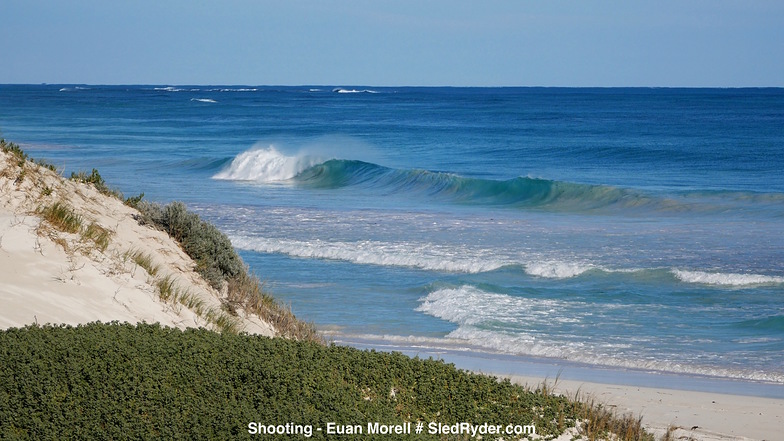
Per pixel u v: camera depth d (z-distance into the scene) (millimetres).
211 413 24969
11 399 23703
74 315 33750
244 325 41562
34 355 26281
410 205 130125
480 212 121812
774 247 90500
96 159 192000
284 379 28062
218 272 45969
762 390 48250
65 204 43062
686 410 43719
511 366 52062
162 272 42062
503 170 193375
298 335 44344
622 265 80938
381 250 87500
